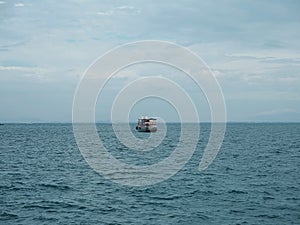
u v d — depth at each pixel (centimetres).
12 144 9275
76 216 2584
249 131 18362
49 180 3931
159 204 2898
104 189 3462
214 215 2575
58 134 15288
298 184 3619
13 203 2936
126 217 2556
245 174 4278
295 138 11819
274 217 2512
